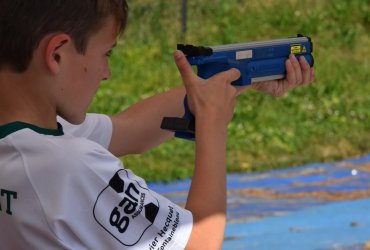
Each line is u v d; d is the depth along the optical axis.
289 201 9.95
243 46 2.95
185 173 11.04
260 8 18.28
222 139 2.67
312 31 17.55
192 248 2.54
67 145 2.48
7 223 2.49
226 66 2.86
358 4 18.38
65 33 2.46
